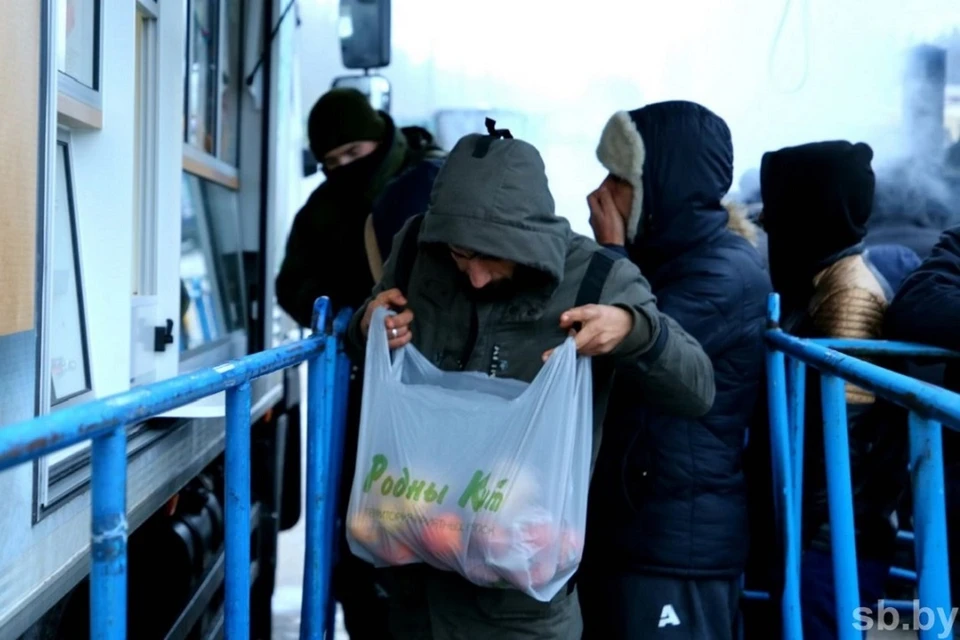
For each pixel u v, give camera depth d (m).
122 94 2.59
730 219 3.13
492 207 2.05
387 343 2.21
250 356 2.04
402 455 2.09
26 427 1.19
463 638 2.21
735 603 2.72
